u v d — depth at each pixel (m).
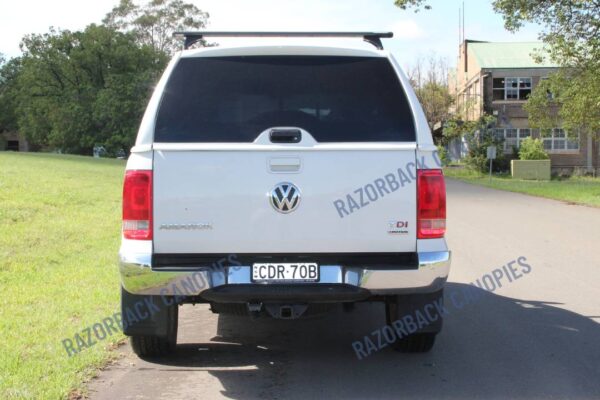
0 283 7.61
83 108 53.66
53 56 57.09
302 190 4.40
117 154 55.41
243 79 4.73
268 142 4.44
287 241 4.41
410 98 4.68
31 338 5.55
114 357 5.28
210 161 4.39
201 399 4.43
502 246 11.27
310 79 4.75
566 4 22.25
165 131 4.56
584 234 12.86
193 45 5.29
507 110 49.56
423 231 4.46
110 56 55.72
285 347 5.66
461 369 5.05
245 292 4.39
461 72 58.47
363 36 5.25
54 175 22.23
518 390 4.60
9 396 4.29
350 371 5.02
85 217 13.33
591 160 48.59
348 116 4.67
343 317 6.66
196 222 4.39
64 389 4.45
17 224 11.75
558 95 25.42
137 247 4.39
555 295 7.62
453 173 48.00
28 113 57.44
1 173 20.55
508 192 26.16
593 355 5.39
